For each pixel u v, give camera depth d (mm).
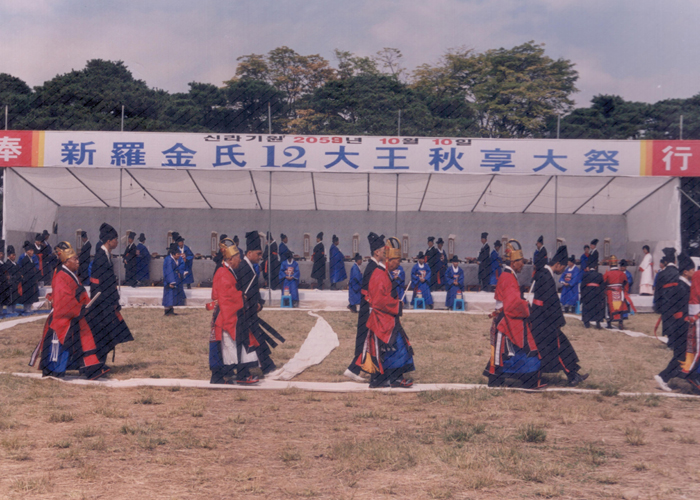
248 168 14922
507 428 5770
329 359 9211
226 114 28734
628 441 5391
